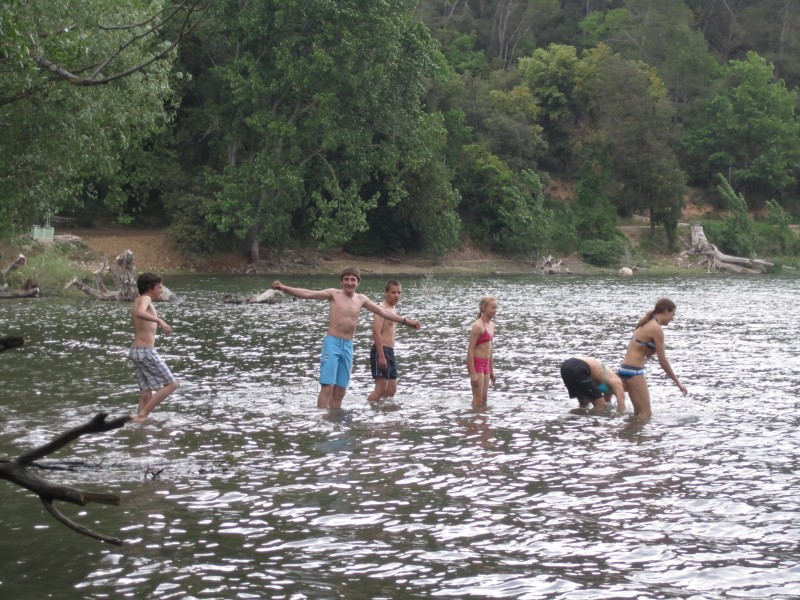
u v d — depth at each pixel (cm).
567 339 2395
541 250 7344
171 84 5228
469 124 7888
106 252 5338
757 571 734
